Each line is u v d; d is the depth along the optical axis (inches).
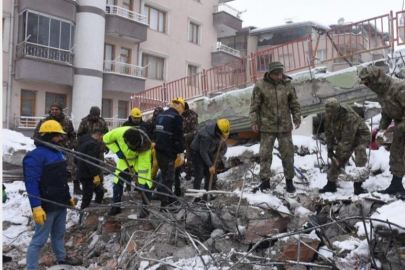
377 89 181.6
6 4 581.0
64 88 648.4
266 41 1103.6
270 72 200.2
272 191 207.6
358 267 140.7
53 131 165.6
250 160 303.6
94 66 656.4
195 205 194.5
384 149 268.8
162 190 211.2
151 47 772.6
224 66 399.9
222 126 205.5
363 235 155.3
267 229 176.7
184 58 842.2
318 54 403.2
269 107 203.2
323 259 152.5
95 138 231.3
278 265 157.0
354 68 289.1
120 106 730.2
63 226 178.5
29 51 585.6
